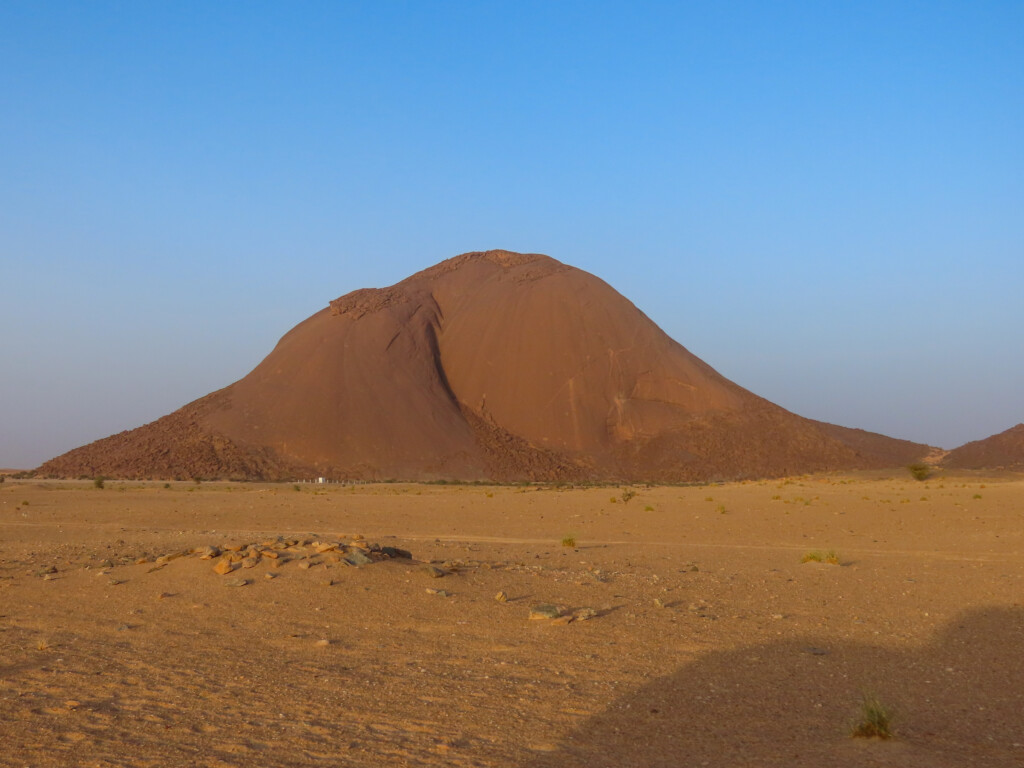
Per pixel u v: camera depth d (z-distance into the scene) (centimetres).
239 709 827
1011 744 698
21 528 3033
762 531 2723
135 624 1217
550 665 992
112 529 2964
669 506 3681
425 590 1365
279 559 1515
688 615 1245
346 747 715
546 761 680
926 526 2734
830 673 948
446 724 780
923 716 787
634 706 832
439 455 12581
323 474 11981
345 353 14188
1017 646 1058
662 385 14438
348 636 1134
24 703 848
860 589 1481
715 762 671
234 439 12756
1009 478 6506
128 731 759
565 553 2014
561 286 15688
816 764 656
